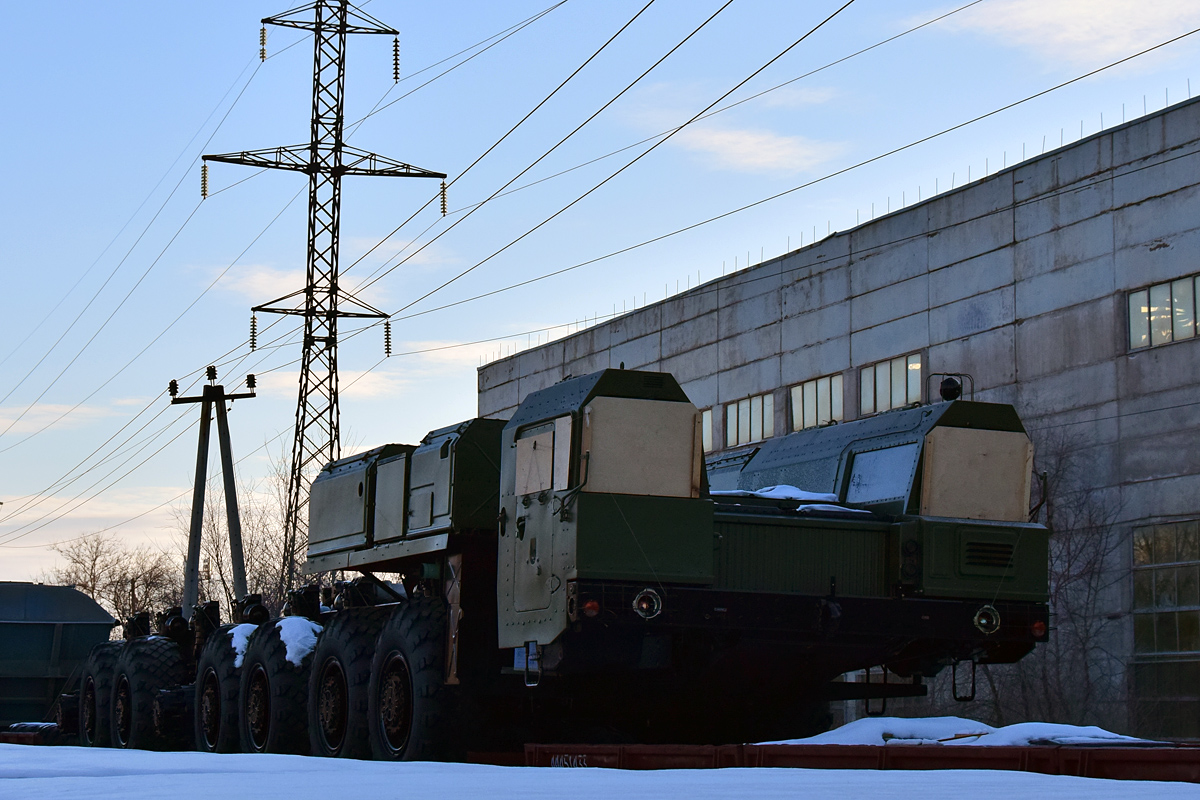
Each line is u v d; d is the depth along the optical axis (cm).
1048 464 2605
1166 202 2464
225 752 1442
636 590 933
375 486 1241
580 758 846
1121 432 2508
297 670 1320
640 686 1059
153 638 1716
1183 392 2412
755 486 1270
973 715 2562
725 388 3438
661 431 959
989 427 1077
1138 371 2486
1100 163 2583
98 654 1856
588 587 923
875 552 1038
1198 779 612
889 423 1129
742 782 561
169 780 618
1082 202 2609
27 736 1970
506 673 1033
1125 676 2447
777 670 1057
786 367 3253
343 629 1214
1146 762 630
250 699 1377
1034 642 1051
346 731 1183
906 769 706
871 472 1112
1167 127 2473
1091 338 2570
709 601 952
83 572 7500
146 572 7412
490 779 607
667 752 796
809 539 1020
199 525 3189
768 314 3322
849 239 3108
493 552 1093
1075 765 653
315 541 1349
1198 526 2355
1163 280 2456
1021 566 1049
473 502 1081
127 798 523
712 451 3462
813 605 984
